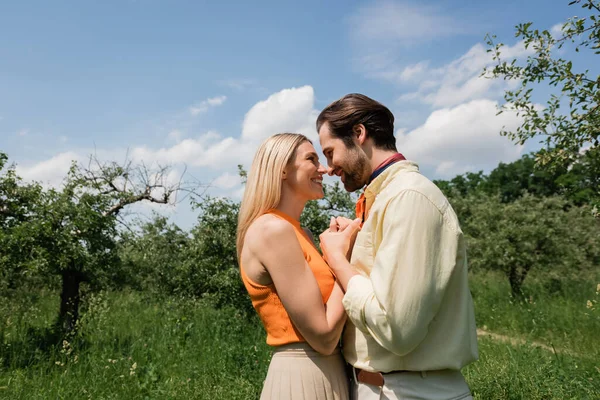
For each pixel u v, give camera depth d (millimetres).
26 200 6996
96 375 5551
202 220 9031
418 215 1726
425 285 1671
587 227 14195
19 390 5059
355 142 2004
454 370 1849
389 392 1832
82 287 8719
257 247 2023
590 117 4238
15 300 8742
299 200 2217
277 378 2035
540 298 11180
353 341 1968
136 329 8133
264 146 2197
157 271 10195
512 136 4844
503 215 13336
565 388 4480
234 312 8516
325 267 2078
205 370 5742
